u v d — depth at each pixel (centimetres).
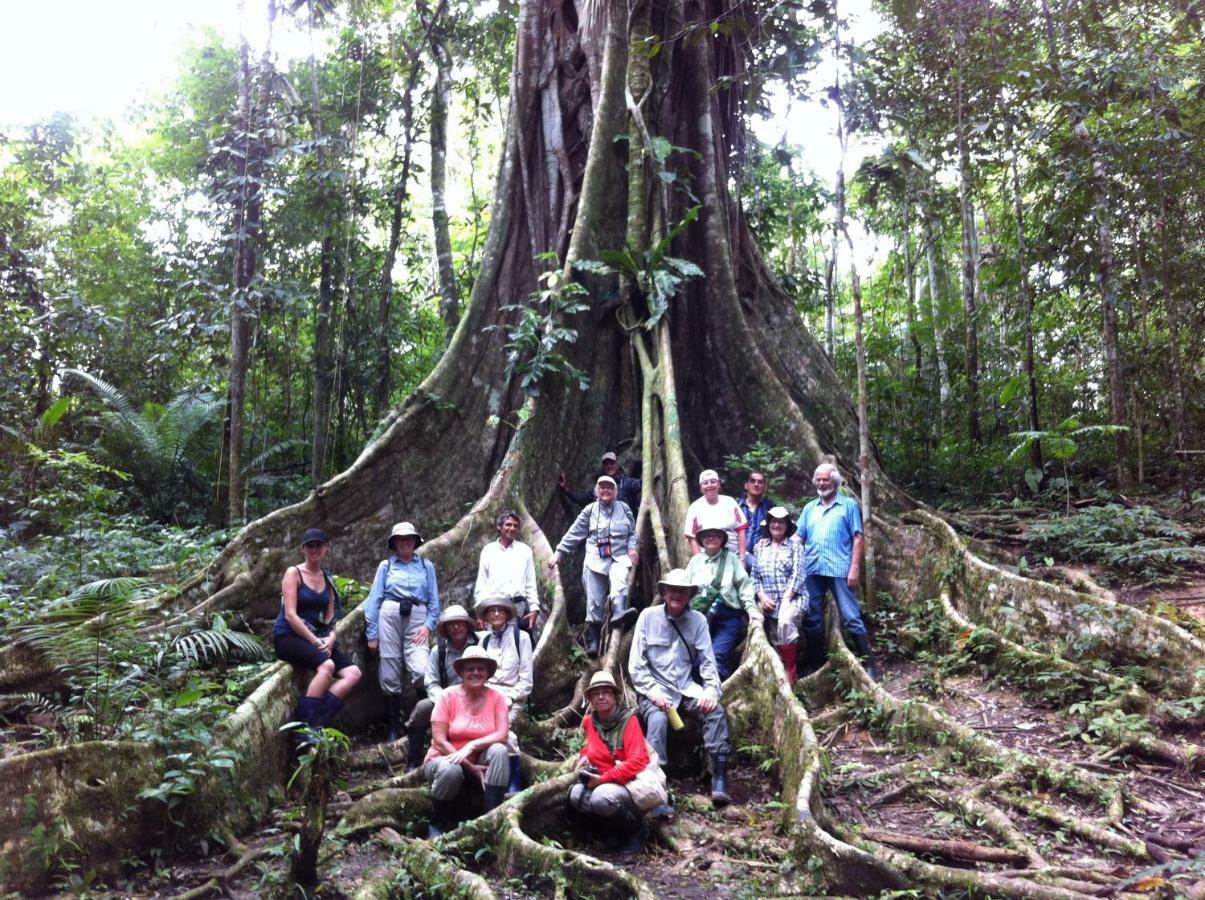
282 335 1770
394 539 754
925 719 634
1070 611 724
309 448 1688
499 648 677
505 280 1195
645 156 1177
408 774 595
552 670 785
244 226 1334
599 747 550
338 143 1656
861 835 483
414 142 1750
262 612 829
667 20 1248
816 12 912
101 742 475
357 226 1625
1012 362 1555
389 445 1004
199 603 791
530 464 1011
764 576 788
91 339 1577
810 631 797
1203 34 1117
